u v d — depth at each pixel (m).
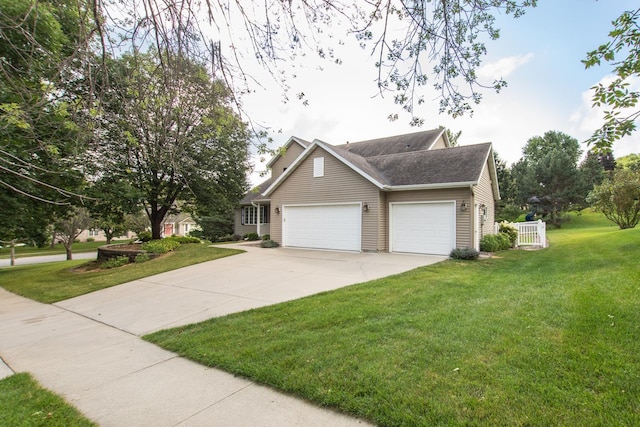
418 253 12.34
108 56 3.71
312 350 3.78
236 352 3.93
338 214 13.72
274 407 2.83
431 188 11.94
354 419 2.60
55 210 11.80
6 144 6.50
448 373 3.06
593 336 3.63
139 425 2.69
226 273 9.47
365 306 5.34
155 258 13.72
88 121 4.17
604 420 2.33
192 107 4.73
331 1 3.58
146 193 14.95
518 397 2.63
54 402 3.08
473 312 4.76
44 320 6.26
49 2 3.88
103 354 4.28
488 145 13.28
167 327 5.26
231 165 16.06
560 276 7.09
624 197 16.84
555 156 31.98
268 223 23.38
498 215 27.84
